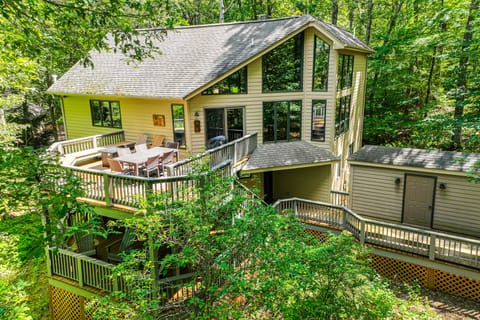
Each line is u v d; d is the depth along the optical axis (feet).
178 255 19.90
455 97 56.90
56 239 17.01
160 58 52.85
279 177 55.21
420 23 66.95
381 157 42.91
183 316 23.97
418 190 40.55
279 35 46.75
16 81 41.52
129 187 28.63
